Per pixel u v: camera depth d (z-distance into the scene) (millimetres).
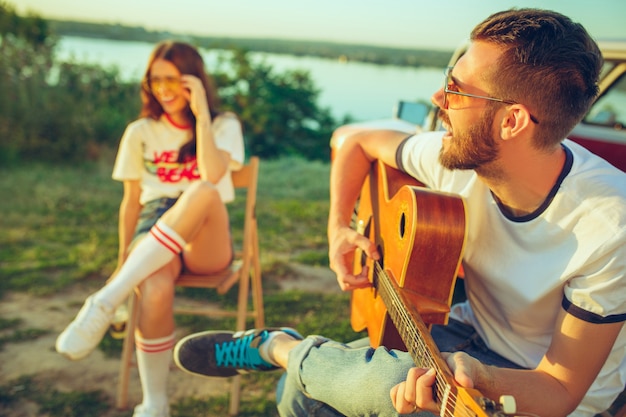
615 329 1440
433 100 1723
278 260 4316
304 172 7484
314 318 3494
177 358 2117
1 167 6680
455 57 3619
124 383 2678
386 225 2045
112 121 7523
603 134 3570
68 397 2727
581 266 1463
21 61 7434
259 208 5684
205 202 2494
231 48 9672
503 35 1533
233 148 2967
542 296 1585
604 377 1625
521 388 1417
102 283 3949
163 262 2430
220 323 3457
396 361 1537
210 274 2734
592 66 1507
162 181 2947
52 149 7094
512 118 1534
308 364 1699
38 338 3238
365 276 2088
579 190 1513
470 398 1128
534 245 1603
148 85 2889
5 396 2709
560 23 1511
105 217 5191
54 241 4617
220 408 2688
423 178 2105
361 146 2434
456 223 1718
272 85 9492
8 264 4152
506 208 1700
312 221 5352
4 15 7523
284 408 1811
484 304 1840
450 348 1854
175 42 2924
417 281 1757
